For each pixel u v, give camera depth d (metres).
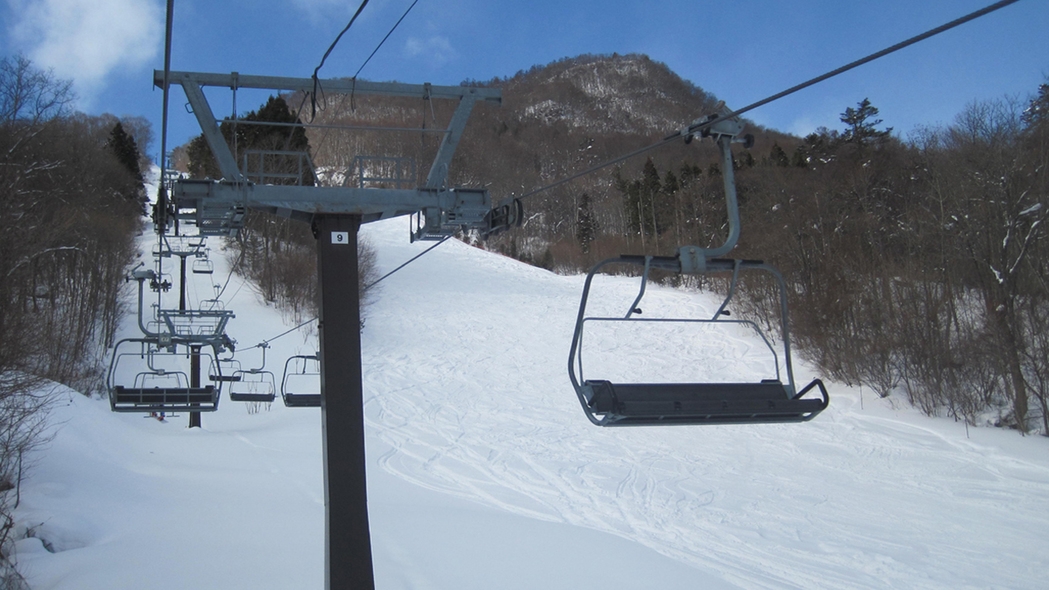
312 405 13.06
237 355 31.25
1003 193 24.86
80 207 30.23
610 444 22.50
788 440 22.73
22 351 14.35
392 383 30.16
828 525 15.75
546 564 11.69
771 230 35.12
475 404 27.42
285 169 38.72
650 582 11.23
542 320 40.75
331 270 7.96
